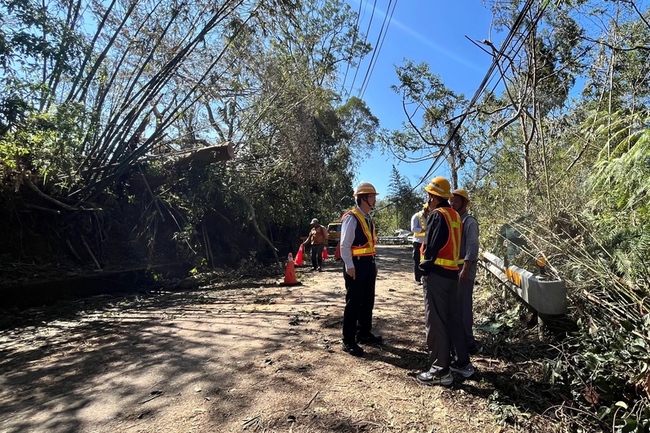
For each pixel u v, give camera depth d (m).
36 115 6.77
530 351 4.09
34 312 7.23
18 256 8.85
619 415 2.73
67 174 8.87
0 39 5.92
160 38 8.73
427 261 3.61
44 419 3.14
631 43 6.96
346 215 4.59
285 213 16.83
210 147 10.77
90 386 3.76
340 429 2.88
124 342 5.19
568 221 5.10
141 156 10.53
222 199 13.17
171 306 7.71
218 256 13.63
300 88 15.37
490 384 3.55
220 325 5.86
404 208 44.12
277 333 5.29
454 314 3.69
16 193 8.62
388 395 3.40
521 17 6.23
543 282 3.83
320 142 23.58
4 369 4.37
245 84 12.36
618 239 4.02
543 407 3.11
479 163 10.98
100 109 9.12
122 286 9.68
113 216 11.16
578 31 8.19
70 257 9.82
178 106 9.85
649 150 3.67
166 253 11.93
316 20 15.60
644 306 3.25
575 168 6.50
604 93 7.59
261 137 14.70
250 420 3.02
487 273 6.68
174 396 3.46
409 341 4.85
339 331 5.33
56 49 6.51
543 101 8.53
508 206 7.04
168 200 11.62
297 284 9.81
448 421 2.97
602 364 2.96
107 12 8.19
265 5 8.54
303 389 3.53
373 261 4.65
